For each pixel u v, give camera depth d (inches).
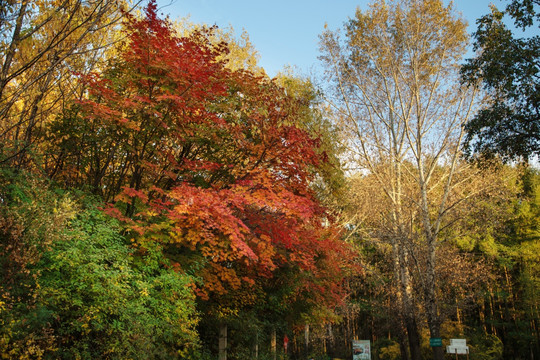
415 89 840.9
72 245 293.1
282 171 459.2
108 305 292.5
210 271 463.5
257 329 611.5
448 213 848.9
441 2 837.2
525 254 1288.1
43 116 375.2
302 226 525.3
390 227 877.2
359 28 898.7
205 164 410.3
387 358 1457.9
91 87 362.6
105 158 454.6
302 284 661.9
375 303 1100.5
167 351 385.7
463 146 547.8
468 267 1004.6
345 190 730.8
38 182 311.7
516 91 497.4
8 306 242.7
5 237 262.8
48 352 269.3
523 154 519.5
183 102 357.7
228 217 356.5
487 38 512.7
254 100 470.3
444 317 826.8
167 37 385.4
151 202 386.9
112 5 276.7
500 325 1391.5
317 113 616.7
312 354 1134.4
